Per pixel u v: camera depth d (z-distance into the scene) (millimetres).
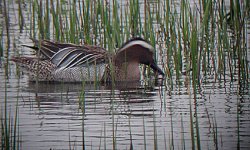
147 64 15641
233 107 12891
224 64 15391
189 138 11211
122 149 10680
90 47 16000
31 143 10883
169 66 15719
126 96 13891
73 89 14680
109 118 12234
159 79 15438
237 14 16750
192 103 13180
